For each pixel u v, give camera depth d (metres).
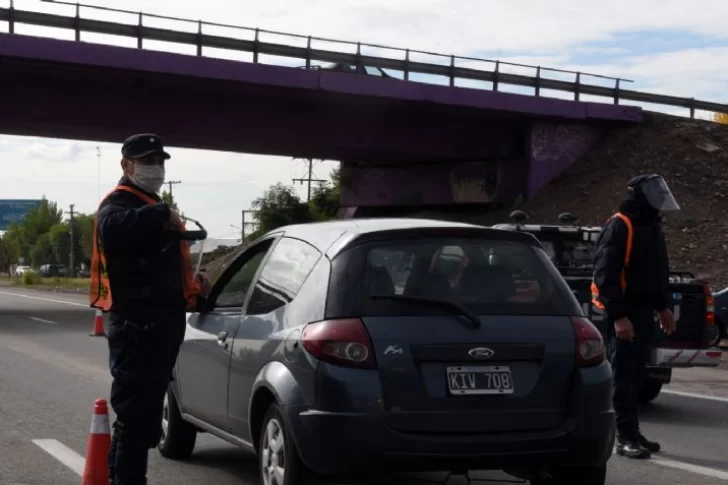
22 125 32.50
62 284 65.81
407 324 5.81
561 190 39.06
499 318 5.95
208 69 31.45
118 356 5.80
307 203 56.53
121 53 30.09
